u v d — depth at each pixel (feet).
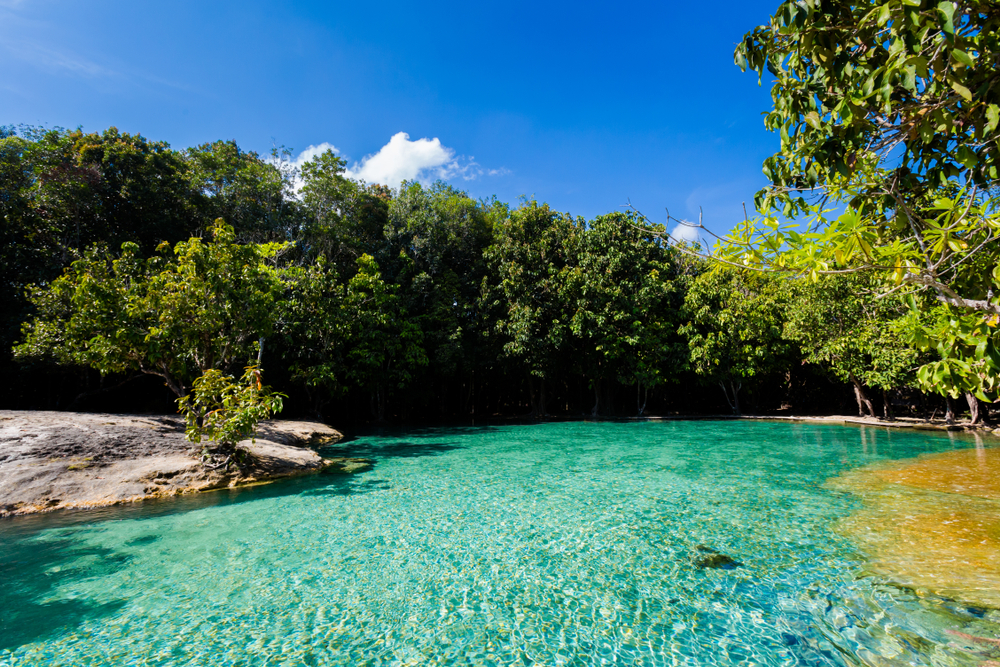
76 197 60.03
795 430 60.03
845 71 8.93
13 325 54.49
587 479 32.55
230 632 13.71
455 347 81.61
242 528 22.53
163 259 39.14
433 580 16.94
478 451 46.42
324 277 69.36
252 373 33.53
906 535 19.92
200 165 76.07
